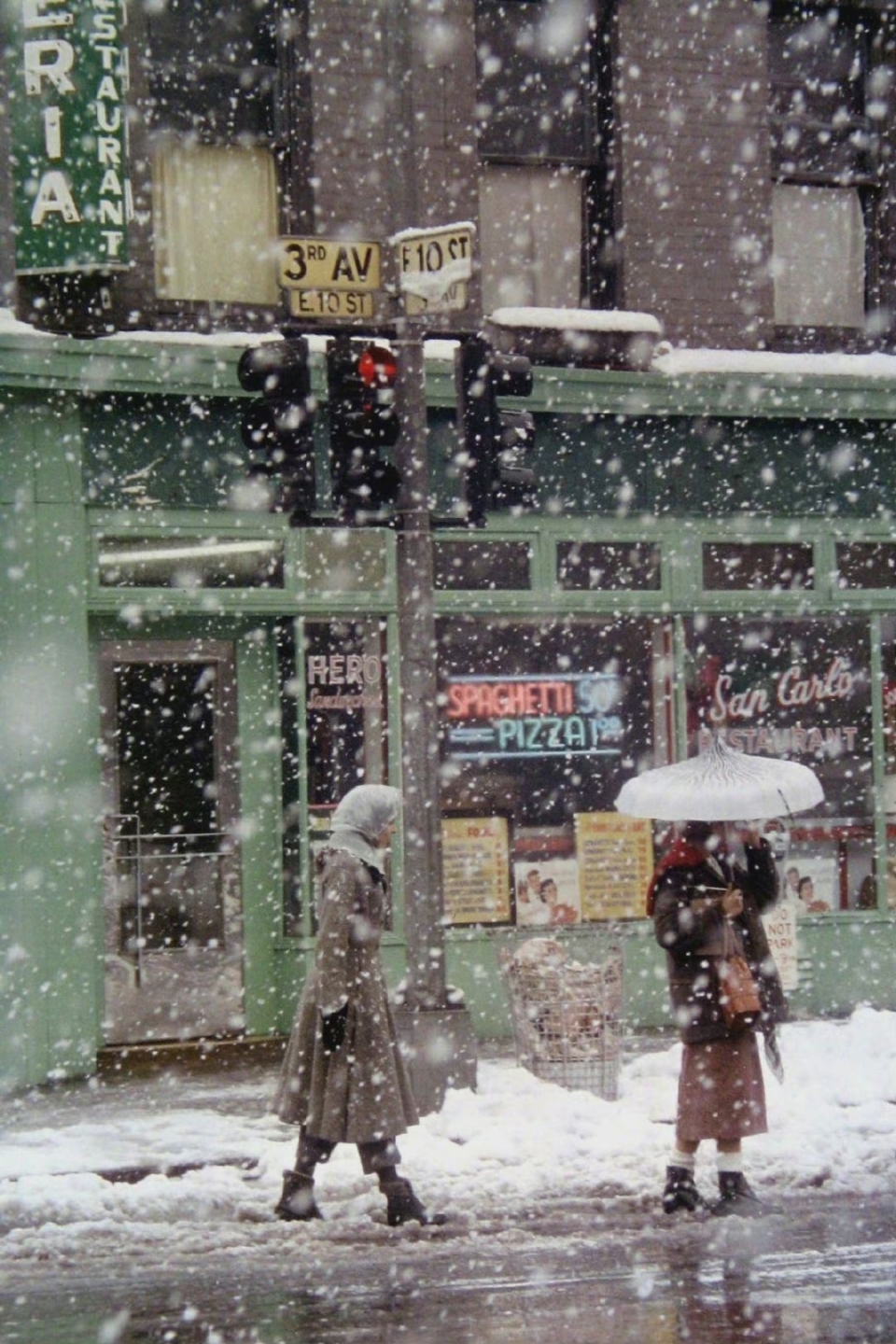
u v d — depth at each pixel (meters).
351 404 13.73
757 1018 10.91
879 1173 11.88
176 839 16.77
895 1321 8.40
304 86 17.25
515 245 18.17
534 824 17.56
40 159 15.64
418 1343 8.18
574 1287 9.18
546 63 18.31
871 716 18.72
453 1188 11.35
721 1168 10.95
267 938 16.95
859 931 18.44
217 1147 12.53
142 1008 16.52
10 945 15.64
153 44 16.97
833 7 19.38
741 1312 8.60
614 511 17.88
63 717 15.95
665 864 11.13
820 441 18.69
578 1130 12.51
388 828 10.92
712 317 18.55
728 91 18.67
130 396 16.30
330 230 17.22
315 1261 9.89
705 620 18.20
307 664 16.95
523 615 17.59
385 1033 10.74
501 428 14.17
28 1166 11.98
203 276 17.09
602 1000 13.88
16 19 15.79
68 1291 9.34
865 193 19.38
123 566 16.28
